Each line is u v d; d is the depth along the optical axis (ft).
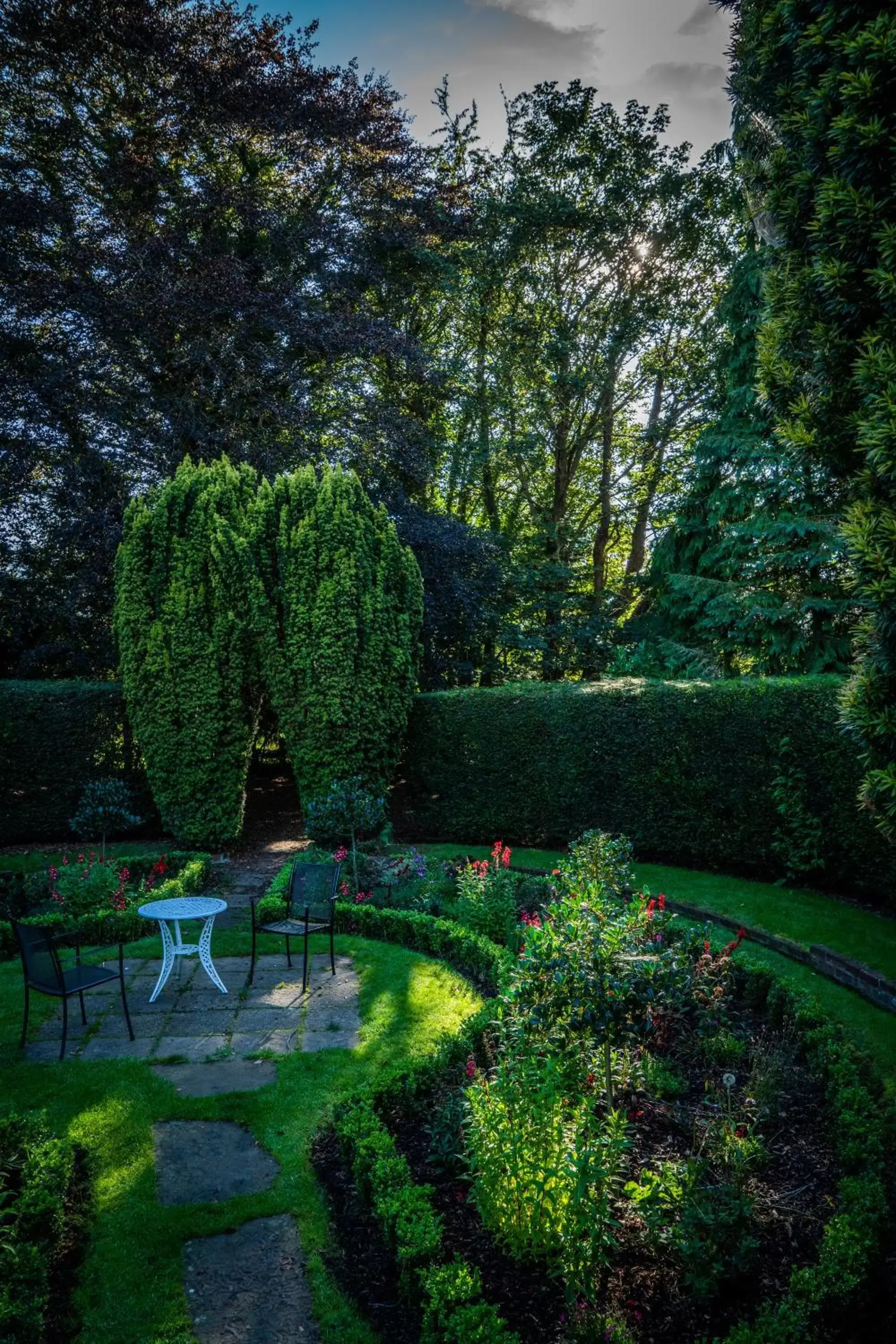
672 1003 13.97
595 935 13.05
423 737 40.75
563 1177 11.09
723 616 52.75
